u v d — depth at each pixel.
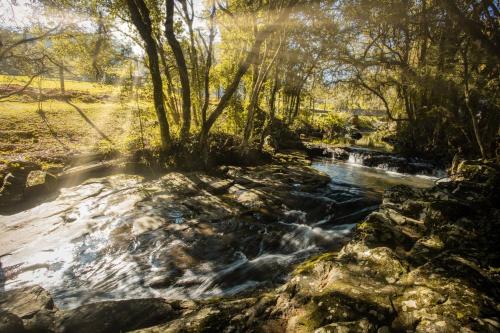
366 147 32.59
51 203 12.18
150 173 16.47
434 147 27.69
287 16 17.14
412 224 7.24
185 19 18.61
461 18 9.04
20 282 7.43
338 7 19.52
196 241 9.46
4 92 31.14
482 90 18.31
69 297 6.86
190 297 6.91
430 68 21.53
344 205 13.03
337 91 31.86
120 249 8.95
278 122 30.73
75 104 33.31
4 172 13.55
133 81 19.45
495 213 6.88
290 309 4.40
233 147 20.09
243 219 11.09
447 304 4.00
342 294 4.32
